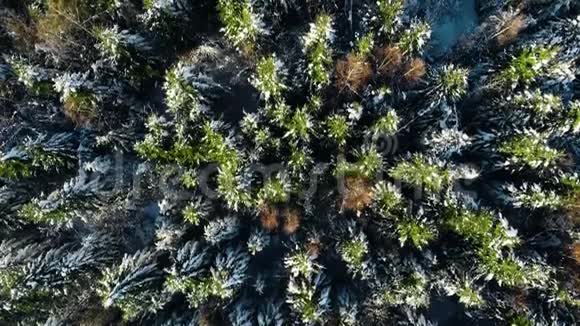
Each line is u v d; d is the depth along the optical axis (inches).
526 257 682.2
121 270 683.4
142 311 710.5
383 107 697.6
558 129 657.6
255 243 701.9
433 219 684.7
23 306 706.8
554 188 671.1
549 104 637.9
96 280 716.0
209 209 716.7
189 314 718.5
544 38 686.5
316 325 684.1
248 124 694.5
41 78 698.2
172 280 676.1
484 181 722.2
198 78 688.4
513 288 692.1
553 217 680.4
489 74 690.8
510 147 660.1
